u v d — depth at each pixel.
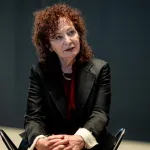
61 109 2.59
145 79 5.84
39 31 2.62
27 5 6.80
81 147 2.32
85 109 2.59
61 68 2.67
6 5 7.00
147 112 5.88
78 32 2.62
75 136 2.34
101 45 6.15
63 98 2.60
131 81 5.96
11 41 7.04
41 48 2.71
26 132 2.59
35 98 2.68
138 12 5.78
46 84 2.65
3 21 7.07
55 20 2.52
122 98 6.07
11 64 7.09
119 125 6.14
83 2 6.23
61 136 2.34
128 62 5.96
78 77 2.63
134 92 5.96
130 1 5.83
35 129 2.52
